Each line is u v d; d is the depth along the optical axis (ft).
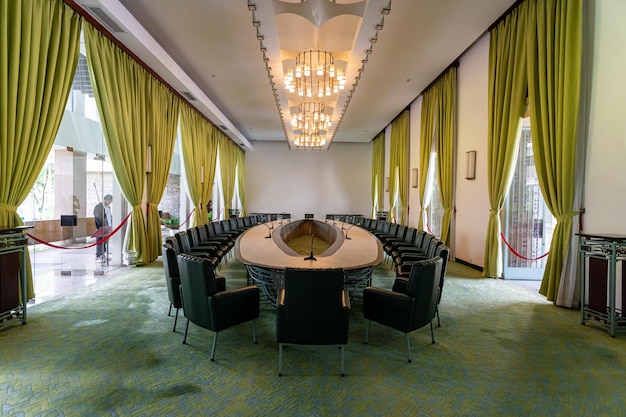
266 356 8.42
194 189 27.12
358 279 11.93
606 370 7.86
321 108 25.20
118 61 16.08
